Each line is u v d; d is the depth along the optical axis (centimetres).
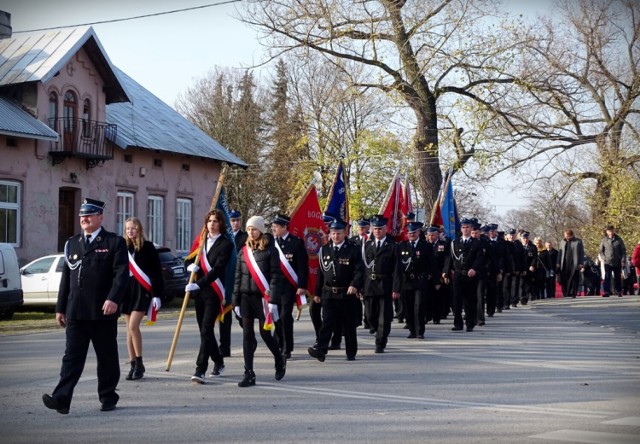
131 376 1245
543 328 2081
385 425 925
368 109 5828
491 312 2447
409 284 1838
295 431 892
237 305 1219
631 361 1459
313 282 1806
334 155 5962
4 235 3155
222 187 1441
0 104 3247
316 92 5934
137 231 1250
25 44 3484
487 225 2627
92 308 997
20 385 1198
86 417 970
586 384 1209
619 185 4362
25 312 2786
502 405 1048
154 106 4522
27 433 884
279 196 6512
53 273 2722
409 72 3578
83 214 1018
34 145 3272
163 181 4028
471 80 3722
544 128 4206
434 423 936
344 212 1981
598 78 4328
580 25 4284
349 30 3506
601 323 2219
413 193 5738
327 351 1527
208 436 867
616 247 3362
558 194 4725
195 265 1251
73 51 3394
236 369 1356
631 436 869
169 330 2038
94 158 3481
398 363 1438
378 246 1602
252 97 6944
